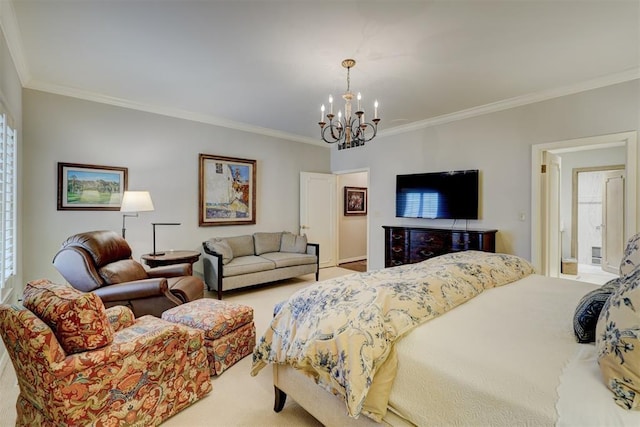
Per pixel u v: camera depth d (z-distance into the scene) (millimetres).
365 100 3869
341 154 6215
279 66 2943
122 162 3941
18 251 3084
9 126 2646
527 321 1412
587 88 3348
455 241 4082
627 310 910
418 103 3982
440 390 1126
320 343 1360
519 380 991
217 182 4797
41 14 2156
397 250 4762
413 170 4992
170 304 2623
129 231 4016
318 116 4566
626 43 2547
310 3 2037
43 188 3408
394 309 1378
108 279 2641
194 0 2010
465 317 1459
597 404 861
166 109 4215
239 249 4797
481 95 3703
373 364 1228
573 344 1186
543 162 3777
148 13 2152
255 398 1981
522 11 2123
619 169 5434
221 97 3771
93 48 2627
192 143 4547
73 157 3598
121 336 1746
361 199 7301
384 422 1261
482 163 4207
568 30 2355
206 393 1983
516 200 3908
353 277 1864
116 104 3871
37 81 3305
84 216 3680
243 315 2465
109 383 1495
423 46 2582
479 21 2238
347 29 2334
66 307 1415
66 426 1370
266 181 5457
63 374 1359
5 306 1466
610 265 5527
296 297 1784
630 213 3131
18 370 1505
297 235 5398
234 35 2420
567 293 1852
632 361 847
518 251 3902
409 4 2049
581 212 6379
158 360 1706
